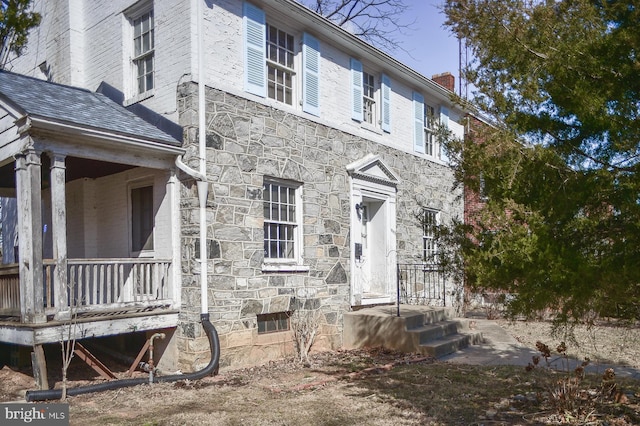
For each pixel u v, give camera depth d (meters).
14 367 8.30
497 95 4.64
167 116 8.41
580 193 4.12
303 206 9.81
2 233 11.48
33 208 6.59
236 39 8.75
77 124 6.85
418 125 13.44
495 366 8.16
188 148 8.05
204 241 7.96
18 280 7.14
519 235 4.13
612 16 4.27
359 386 6.96
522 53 4.46
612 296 4.09
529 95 4.38
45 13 10.99
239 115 8.66
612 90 4.08
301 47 10.03
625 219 4.12
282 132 9.41
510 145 4.33
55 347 9.18
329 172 10.42
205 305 7.91
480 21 4.67
